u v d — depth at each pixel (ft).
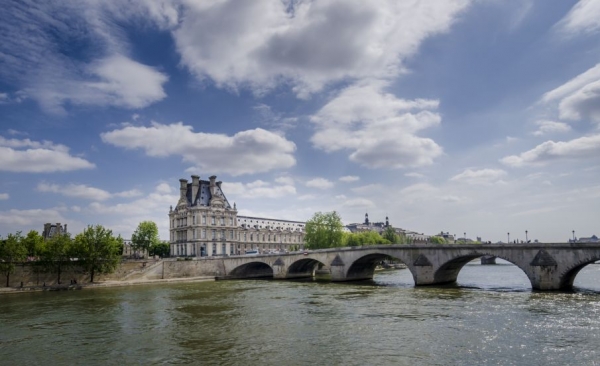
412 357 101.24
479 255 244.63
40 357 110.93
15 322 160.86
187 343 120.78
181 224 527.81
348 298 208.23
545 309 156.76
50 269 318.24
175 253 530.68
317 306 183.73
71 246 327.47
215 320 155.33
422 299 194.90
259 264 416.87
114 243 339.77
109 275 344.49
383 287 262.26
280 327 139.64
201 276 392.27
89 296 249.14
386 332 127.54
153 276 365.81
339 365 96.37
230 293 248.73
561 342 111.04
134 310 185.68
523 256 223.51
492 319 141.28
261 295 233.96
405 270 533.14
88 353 113.39
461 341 114.42
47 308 198.29
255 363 99.35
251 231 603.67
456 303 178.91
